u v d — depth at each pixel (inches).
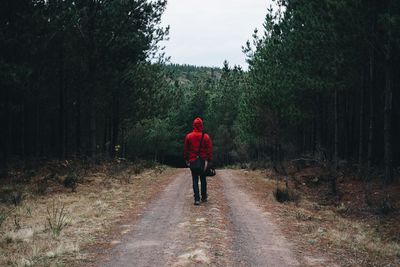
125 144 1726.1
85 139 1365.7
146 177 733.9
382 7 518.9
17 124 1023.0
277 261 246.4
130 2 830.5
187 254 249.0
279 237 306.3
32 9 663.1
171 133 2193.7
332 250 283.7
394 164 745.6
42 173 679.7
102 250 263.0
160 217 366.0
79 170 708.0
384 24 463.2
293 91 871.1
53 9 704.4
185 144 423.2
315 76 740.7
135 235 301.6
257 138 1306.6
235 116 2379.4
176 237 292.0
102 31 816.9
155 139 2006.6
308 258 258.1
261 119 1053.8
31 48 685.3
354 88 780.0
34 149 1091.9
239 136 1925.4
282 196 506.3
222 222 342.6
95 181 631.2
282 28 874.1
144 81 1092.5
